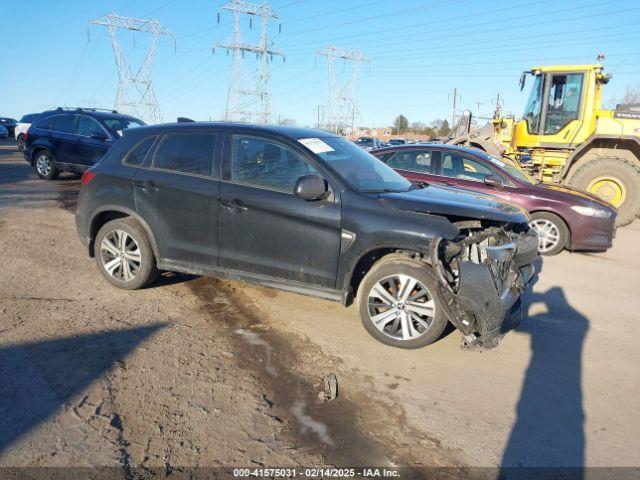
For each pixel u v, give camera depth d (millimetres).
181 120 5422
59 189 11188
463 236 3701
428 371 3525
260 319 4316
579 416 3053
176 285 5070
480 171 7332
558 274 6203
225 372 3391
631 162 9703
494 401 3184
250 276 4254
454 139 13078
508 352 3906
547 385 3412
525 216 3988
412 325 3760
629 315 4836
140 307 4449
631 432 2902
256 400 3070
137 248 4719
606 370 3666
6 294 4637
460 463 2586
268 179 4164
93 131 11359
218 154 4379
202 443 2645
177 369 3391
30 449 2531
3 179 12477
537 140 11336
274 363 3549
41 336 3777
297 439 2721
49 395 3008
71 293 4730
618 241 8484
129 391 3092
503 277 3535
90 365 3385
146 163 4672
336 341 3934
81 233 5027
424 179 7414
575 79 10773
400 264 3717
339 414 2967
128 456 2516
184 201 4406
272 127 4434
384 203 3803
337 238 3867
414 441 2748
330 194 3930
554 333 4332
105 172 4820
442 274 3480
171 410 2920
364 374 3445
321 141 4371
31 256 5922
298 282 4086
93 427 2727
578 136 10867
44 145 11922
